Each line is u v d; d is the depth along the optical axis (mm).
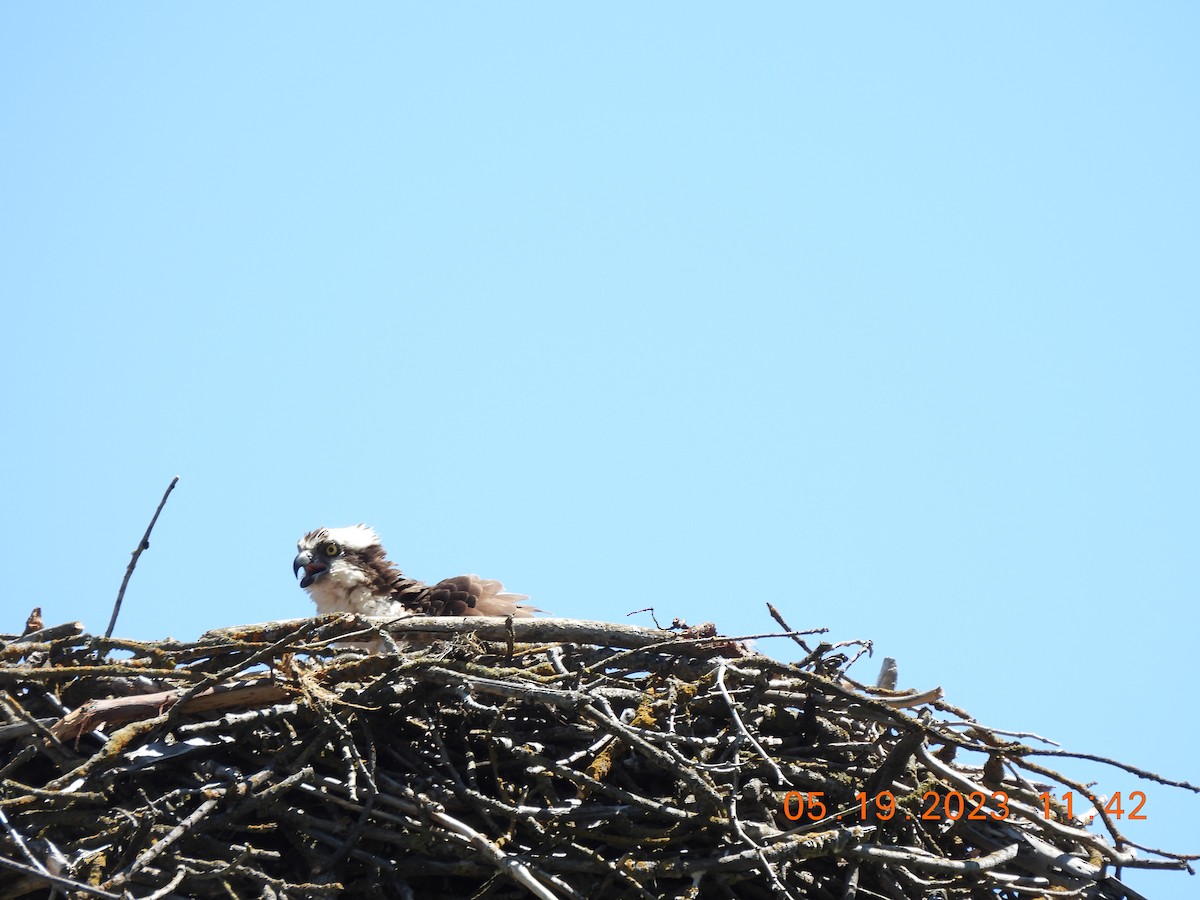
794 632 12141
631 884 10734
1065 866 11867
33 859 9602
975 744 11492
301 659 12125
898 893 11148
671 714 11500
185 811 10531
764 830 10930
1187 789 11031
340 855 10625
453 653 11883
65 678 11688
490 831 11062
